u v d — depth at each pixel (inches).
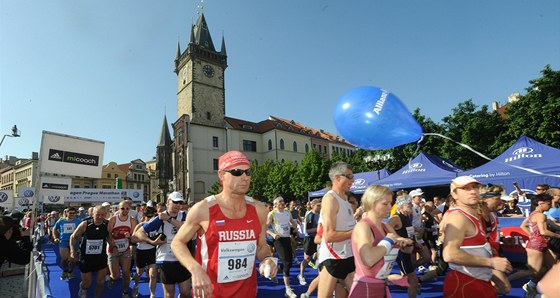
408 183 481.7
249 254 100.0
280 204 273.1
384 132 181.6
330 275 146.5
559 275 41.4
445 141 954.1
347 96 191.0
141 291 292.5
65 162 304.7
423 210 311.7
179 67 2111.2
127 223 259.1
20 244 165.9
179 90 2079.2
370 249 103.6
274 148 2065.7
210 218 97.0
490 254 112.8
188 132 1840.6
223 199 101.6
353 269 147.6
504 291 127.1
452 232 109.7
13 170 3048.7
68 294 283.3
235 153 103.4
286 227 268.5
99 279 229.8
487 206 159.6
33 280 203.5
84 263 225.6
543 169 359.3
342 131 193.8
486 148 916.0
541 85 796.0
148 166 3678.6
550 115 758.5
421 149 967.0
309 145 2295.8
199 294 82.2
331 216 143.9
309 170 1467.8
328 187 200.8
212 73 2025.1
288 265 259.1
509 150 404.8
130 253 260.2
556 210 238.5
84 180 2901.1
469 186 111.8
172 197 209.8
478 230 110.8
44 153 293.1
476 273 109.4
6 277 432.8
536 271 204.7
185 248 93.0
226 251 96.0
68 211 355.3
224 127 1988.2
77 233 232.5
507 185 393.7
